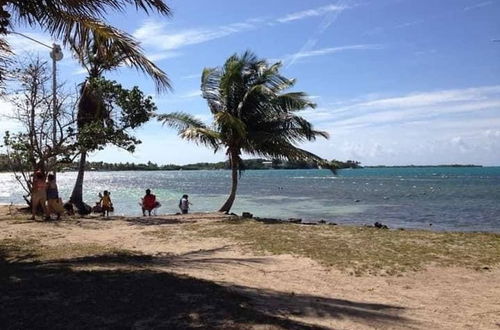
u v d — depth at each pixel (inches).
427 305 298.5
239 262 399.9
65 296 242.5
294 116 868.0
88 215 820.0
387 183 3043.8
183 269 357.1
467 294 325.4
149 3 380.5
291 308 262.2
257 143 858.1
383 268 390.3
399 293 325.1
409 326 252.8
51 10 373.4
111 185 3068.4
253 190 2276.1
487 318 275.4
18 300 235.0
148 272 311.7
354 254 440.8
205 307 230.7
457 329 253.9
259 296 283.0
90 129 804.0
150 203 860.0
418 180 3553.2
